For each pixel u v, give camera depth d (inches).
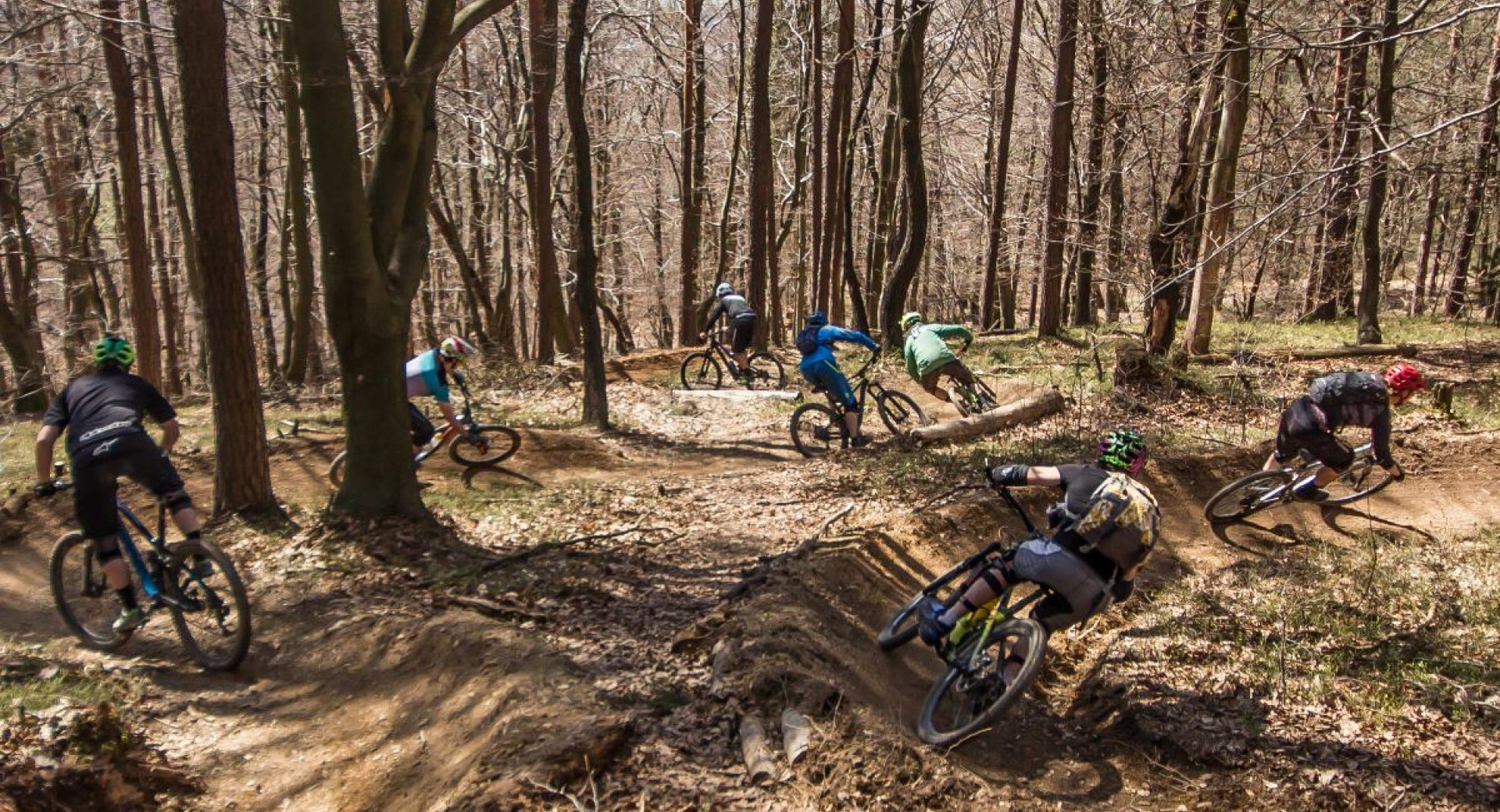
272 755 193.6
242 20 558.9
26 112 591.8
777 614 219.0
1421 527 329.1
